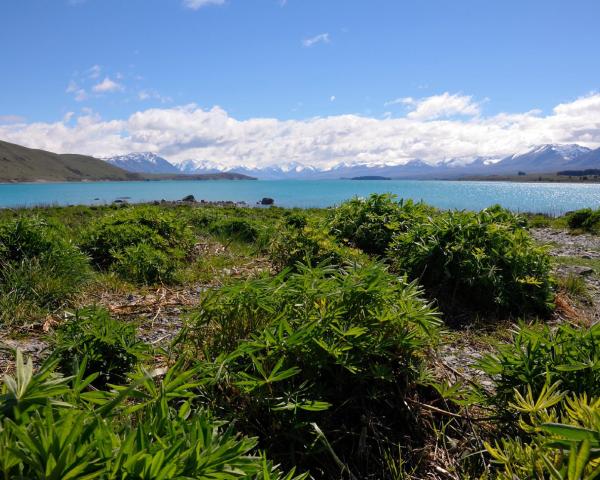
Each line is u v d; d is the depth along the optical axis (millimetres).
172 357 3357
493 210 8227
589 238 14250
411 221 8656
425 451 2781
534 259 6473
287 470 2525
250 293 3059
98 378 3164
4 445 1142
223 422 1811
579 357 2615
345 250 7121
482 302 6105
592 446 1431
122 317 5180
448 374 3523
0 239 6160
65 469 1132
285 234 7473
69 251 6488
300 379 2773
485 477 2396
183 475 1297
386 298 3076
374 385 2994
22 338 4449
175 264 7375
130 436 1290
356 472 2621
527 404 2303
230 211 20875
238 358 2883
